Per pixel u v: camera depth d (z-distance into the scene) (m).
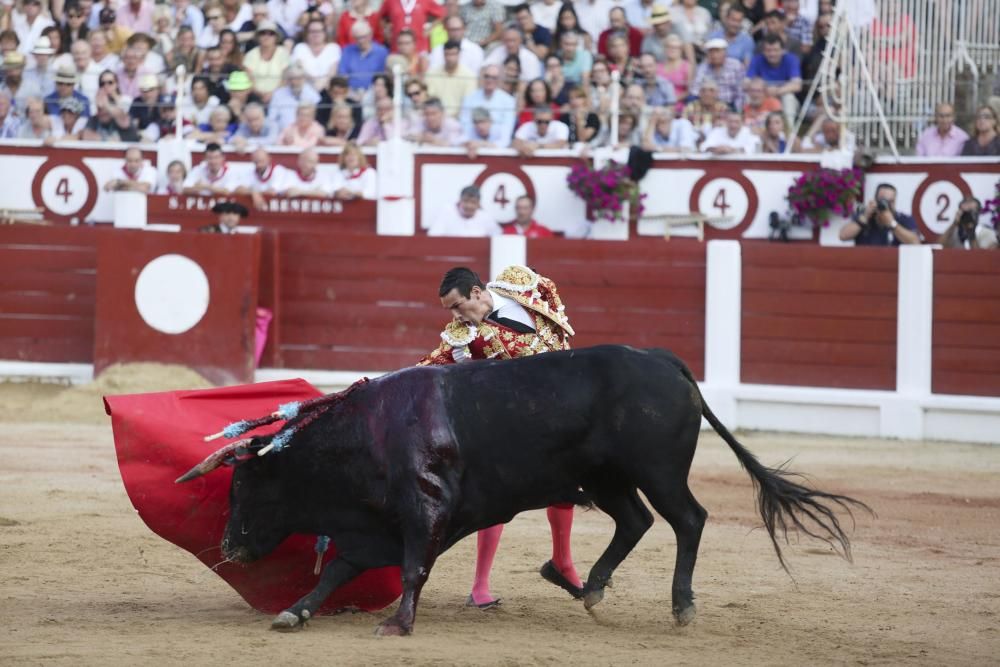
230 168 43.94
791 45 43.84
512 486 16.09
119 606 17.25
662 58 44.19
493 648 15.08
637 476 16.03
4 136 46.38
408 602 15.74
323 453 16.19
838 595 18.81
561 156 42.47
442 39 46.06
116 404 17.17
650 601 18.28
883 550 22.42
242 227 42.91
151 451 17.11
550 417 15.94
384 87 43.75
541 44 44.28
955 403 37.34
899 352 38.19
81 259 41.91
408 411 15.98
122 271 40.84
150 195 43.44
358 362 41.19
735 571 20.45
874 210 39.91
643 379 16.05
